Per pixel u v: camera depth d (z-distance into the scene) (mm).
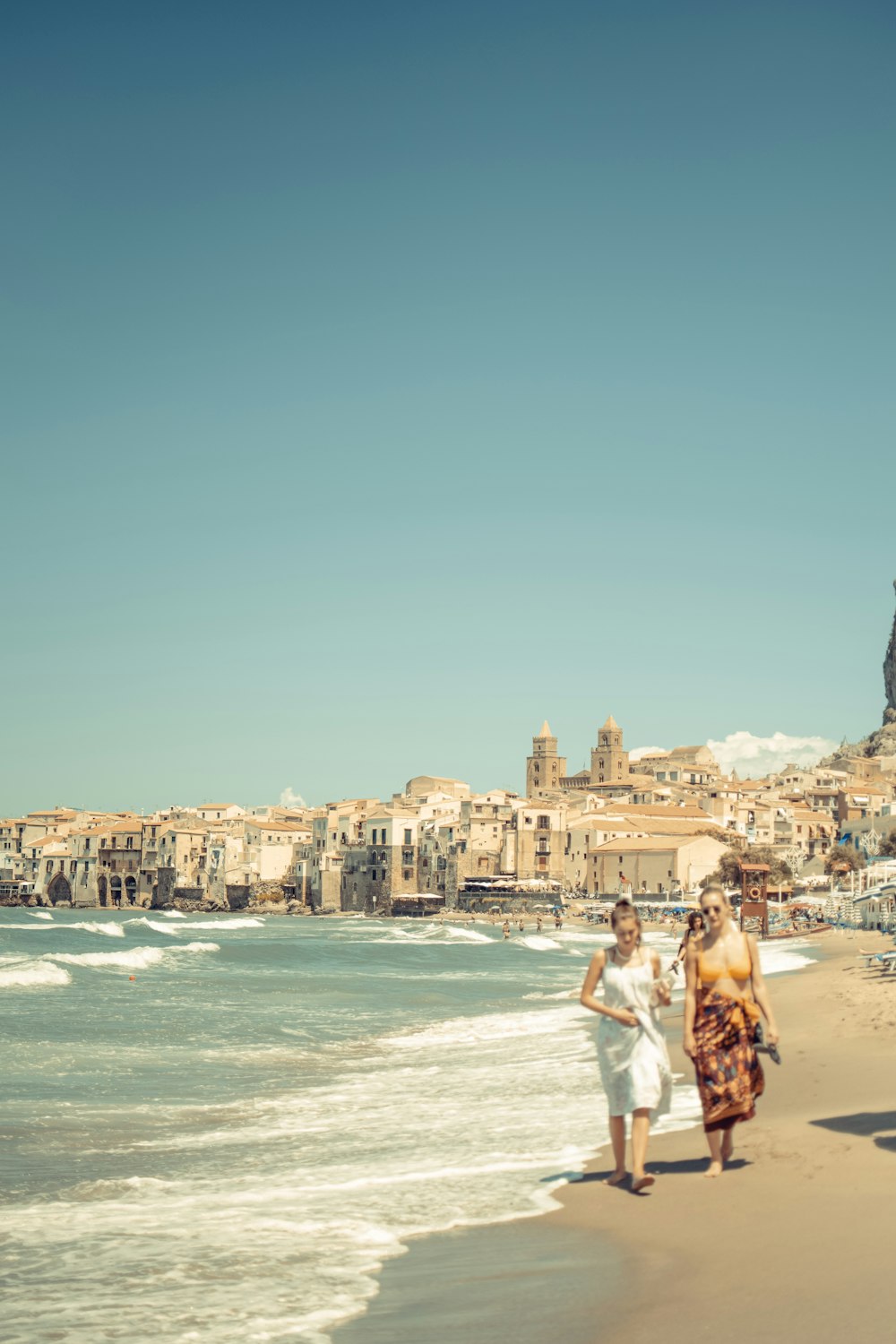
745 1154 15484
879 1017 33625
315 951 111812
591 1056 32719
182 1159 20219
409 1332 9938
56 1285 11828
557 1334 9586
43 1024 43875
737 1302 9891
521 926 186250
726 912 14531
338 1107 26016
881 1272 10195
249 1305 10922
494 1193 15156
